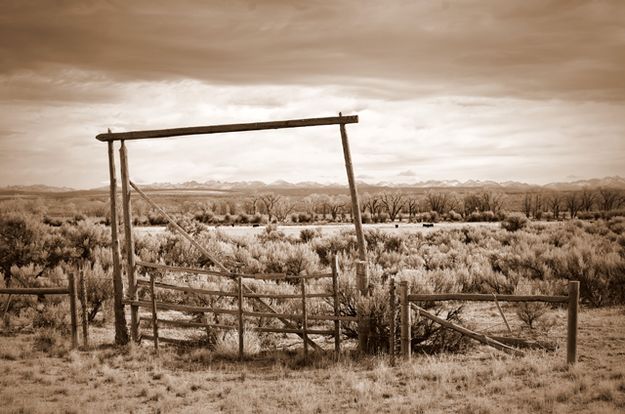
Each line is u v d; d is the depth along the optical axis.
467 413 7.14
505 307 14.94
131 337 11.83
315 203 145.75
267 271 19.56
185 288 11.30
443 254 23.55
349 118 10.84
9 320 12.95
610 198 122.44
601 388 7.58
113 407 7.93
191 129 11.66
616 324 12.38
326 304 12.72
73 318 11.27
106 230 23.09
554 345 10.02
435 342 10.91
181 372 9.70
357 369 9.62
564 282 15.30
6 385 8.95
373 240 29.70
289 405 7.84
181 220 35.66
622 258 16.22
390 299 9.86
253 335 11.51
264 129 11.36
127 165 12.03
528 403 7.39
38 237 19.31
